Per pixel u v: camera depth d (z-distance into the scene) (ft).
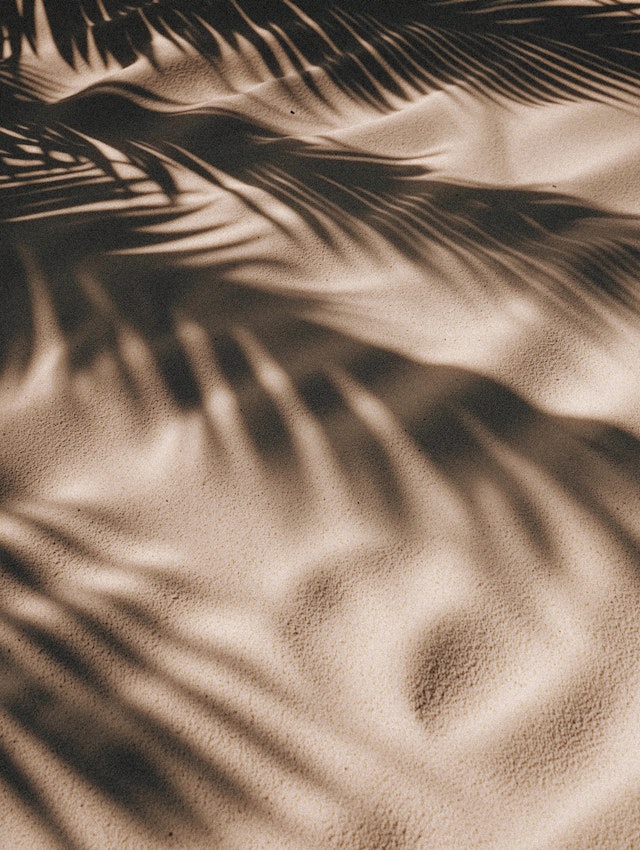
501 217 5.26
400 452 4.39
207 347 4.78
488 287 4.93
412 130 5.90
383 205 5.39
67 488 4.39
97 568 4.18
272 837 3.70
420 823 3.69
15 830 3.73
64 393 4.67
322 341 4.76
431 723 3.83
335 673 3.92
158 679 3.95
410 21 7.18
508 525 4.18
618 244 5.04
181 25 7.43
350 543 4.18
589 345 4.66
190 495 4.34
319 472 4.36
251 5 7.54
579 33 6.79
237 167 5.74
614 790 3.71
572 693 3.85
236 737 3.84
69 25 7.79
